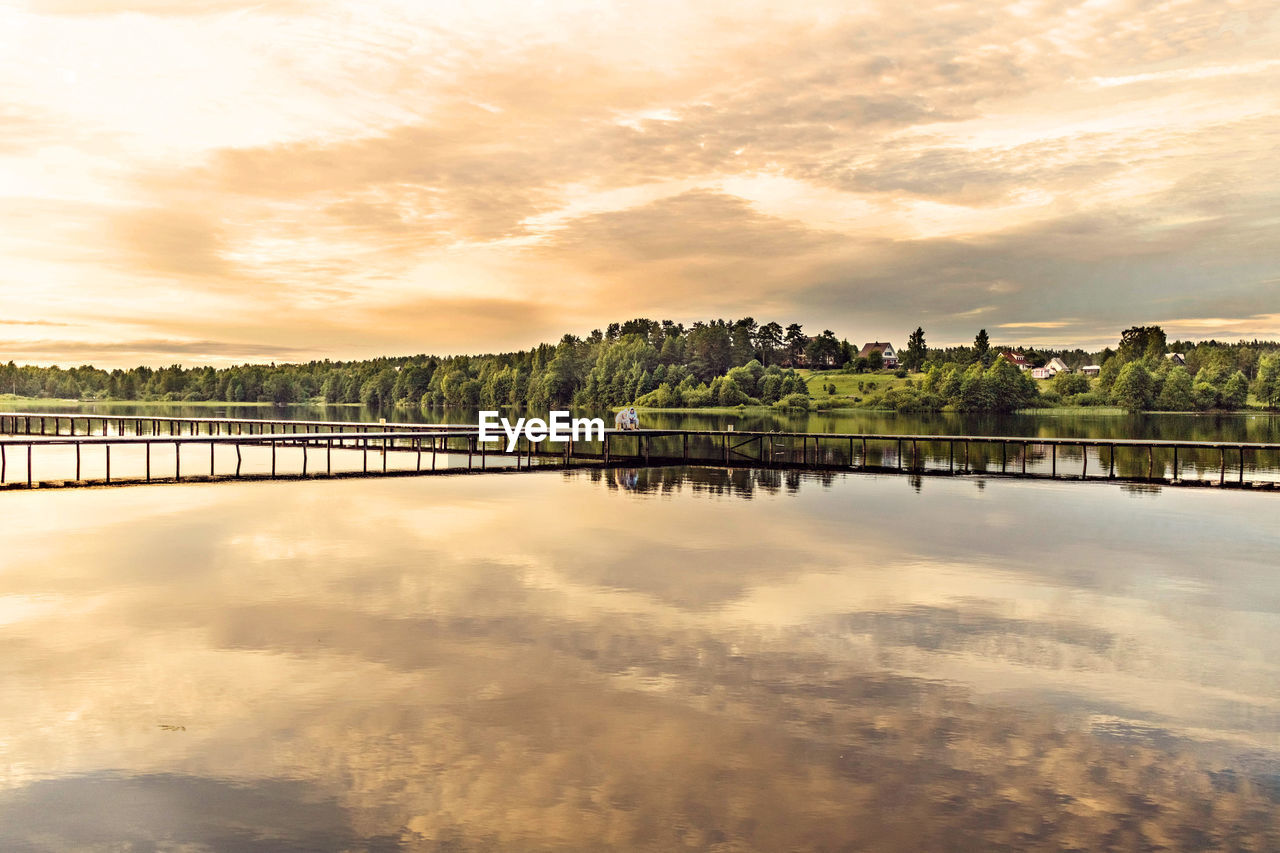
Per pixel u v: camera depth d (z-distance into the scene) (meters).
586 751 11.16
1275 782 10.44
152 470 45.25
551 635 15.90
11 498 33.22
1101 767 10.82
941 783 10.39
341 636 15.70
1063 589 19.69
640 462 49.00
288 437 42.75
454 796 10.04
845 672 14.03
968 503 33.66
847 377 147.00
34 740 11.41
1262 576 21.09
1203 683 13.64
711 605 18.09
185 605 17.78
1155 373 116.38
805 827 9.44
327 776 10.49
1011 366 118.88
